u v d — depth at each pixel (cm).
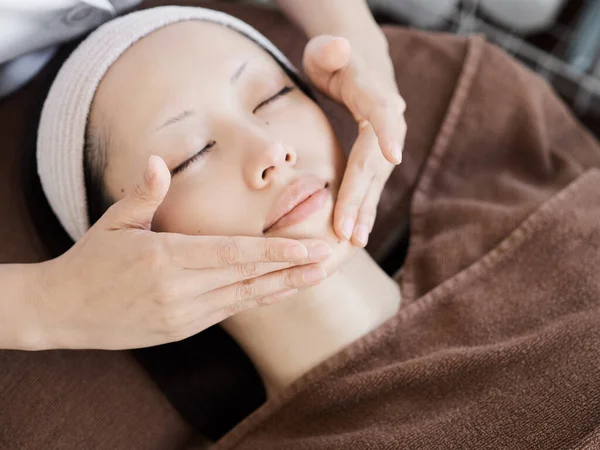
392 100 63
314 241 51
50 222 73
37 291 54
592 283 63
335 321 65
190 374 73
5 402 64
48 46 70
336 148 62
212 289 50
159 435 71
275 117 61
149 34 60
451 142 86
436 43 91
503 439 54
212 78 58
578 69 120
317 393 64
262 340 67
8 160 77
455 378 60
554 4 116
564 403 54
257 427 67
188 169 56
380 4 138
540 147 82
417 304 67
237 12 92
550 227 69
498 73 85
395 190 87
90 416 67
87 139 60
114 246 50
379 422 61
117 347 56
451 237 75
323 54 60
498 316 65
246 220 55
